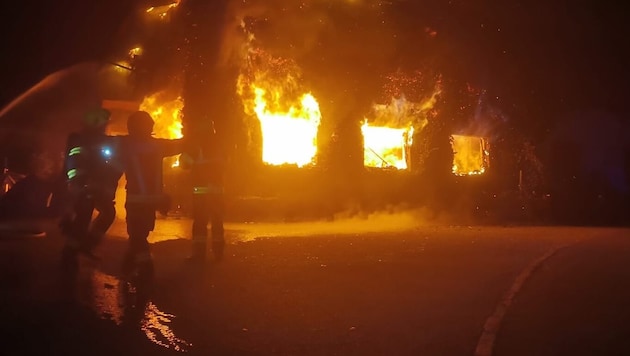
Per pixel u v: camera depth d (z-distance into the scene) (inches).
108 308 309.7
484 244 518.0
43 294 333.4
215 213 420.5
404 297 335.3
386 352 251.6
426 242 524.7
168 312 304.8
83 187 392.2
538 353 252.2
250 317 297.7
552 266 424.2
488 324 285.6
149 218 364.5
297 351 252.5
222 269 400.2
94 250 456.8
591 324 291.3
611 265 429.7
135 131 366.6
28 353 247.3
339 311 308.2
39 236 512.4
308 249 478.0
